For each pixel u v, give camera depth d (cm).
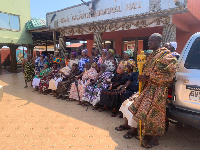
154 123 265
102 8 813
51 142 299
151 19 645
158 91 262
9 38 1162
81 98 512
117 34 1080
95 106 471
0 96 338
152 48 273
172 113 270
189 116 252
